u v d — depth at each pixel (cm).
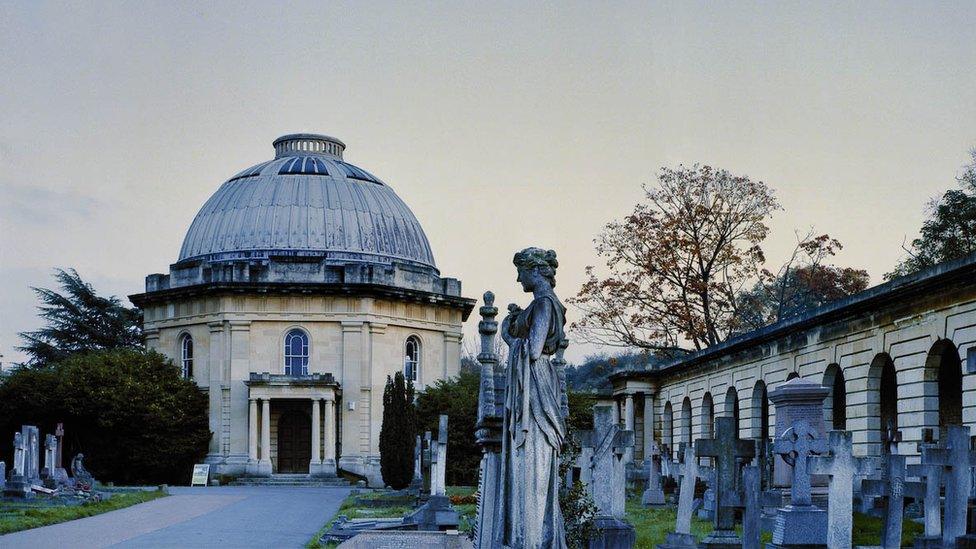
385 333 8631
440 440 3747
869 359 4159
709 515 3362
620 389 7725
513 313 1520
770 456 3384
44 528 3809
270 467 8162
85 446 8100
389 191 9800
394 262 8944
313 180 9281
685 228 7919
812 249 7981
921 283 3684
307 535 3572
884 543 2228
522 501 1445
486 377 1750
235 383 8375
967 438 2244
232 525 3978
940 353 3731
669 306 7869
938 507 2244
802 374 4838
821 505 2952
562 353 1511
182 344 8738
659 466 5084
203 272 8544
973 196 7388
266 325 8481
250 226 8994
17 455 5066
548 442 1455
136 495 5566
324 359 8481
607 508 2361
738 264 7888
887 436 4069
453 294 9175
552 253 1494
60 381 8000
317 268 8544
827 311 4453
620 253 8000
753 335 5397
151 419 7988
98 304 11362
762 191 7925
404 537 1792
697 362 6562
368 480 8331
